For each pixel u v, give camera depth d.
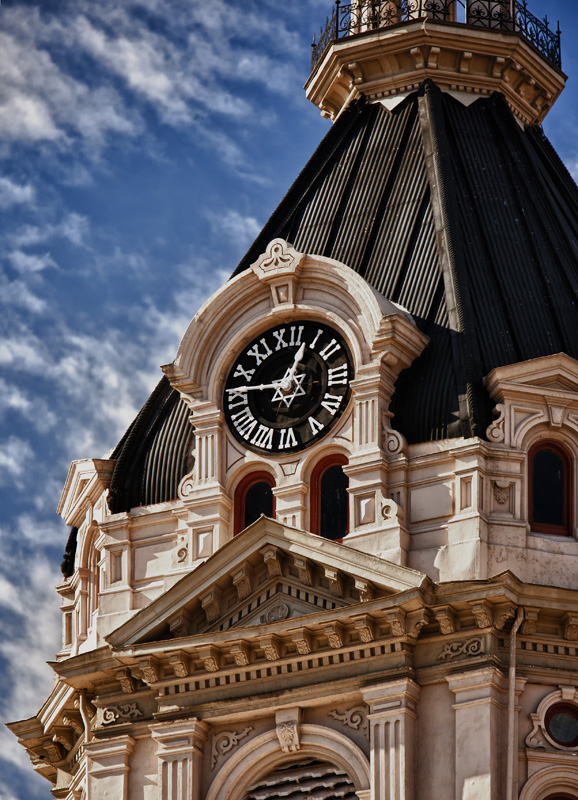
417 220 79.81
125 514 77.81
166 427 79.31
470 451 73.50
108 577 77.56
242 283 77.94
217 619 73.69
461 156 81.88
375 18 85.38
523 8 86.00
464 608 71.50
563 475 74.75
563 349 77.25
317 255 78.19
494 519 73.19
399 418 75.31
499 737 71.00
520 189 81.50
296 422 76.25
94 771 74.94
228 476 76.75
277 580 73.06
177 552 76.38
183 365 77.94
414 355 76.12
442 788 70.75
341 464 75.56
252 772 73.25
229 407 77.44
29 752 81.06
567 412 74.88
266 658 73.00
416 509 73.81
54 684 80.69
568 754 71.69
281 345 77.44
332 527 75.12
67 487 81.56
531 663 72.12
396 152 82.25
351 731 72.12
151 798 74.19
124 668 75.06
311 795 72.31
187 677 73.94
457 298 76.81
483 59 84.06
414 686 71.69
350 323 76.44
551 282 78.88
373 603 71.12
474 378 75.06
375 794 70.88
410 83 84.06
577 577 73.19
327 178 83.00
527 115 85.69
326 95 86.31
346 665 72.44
